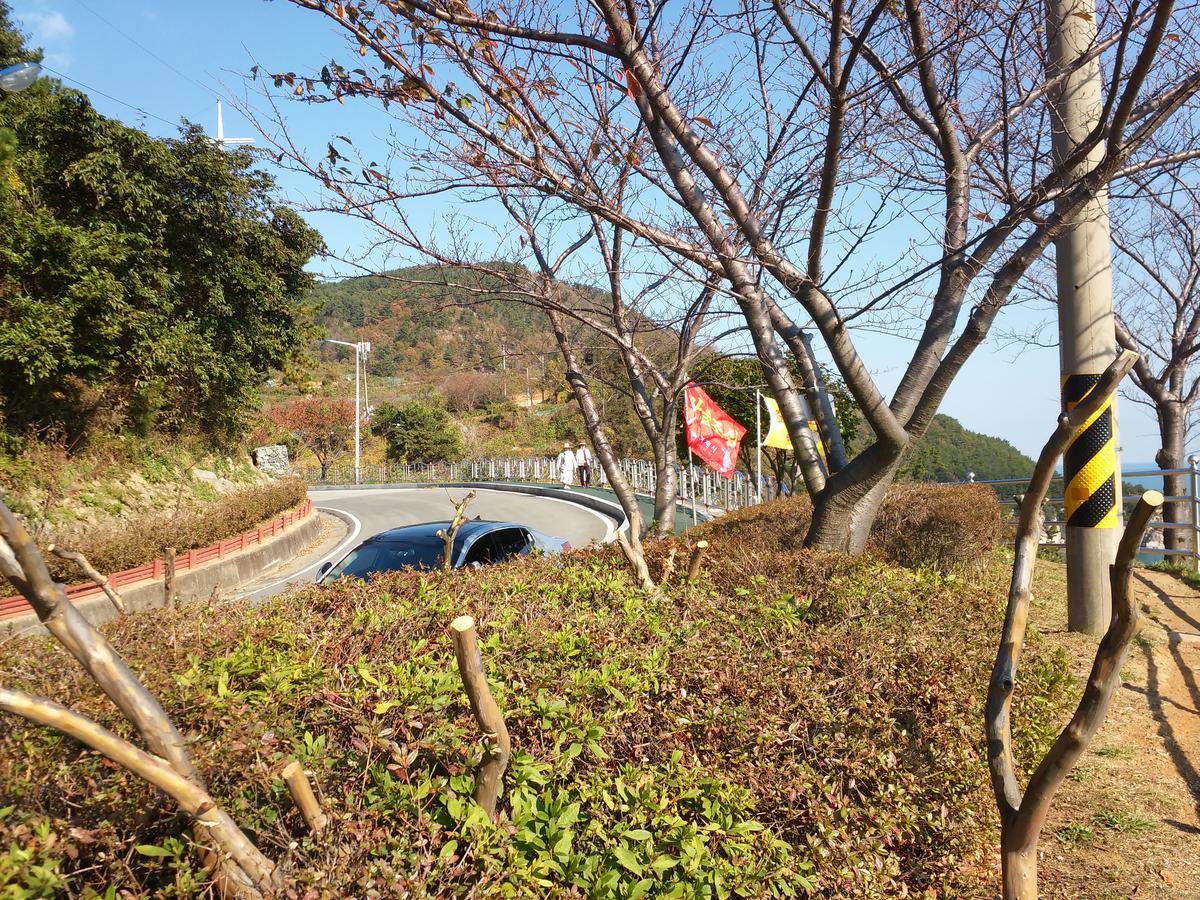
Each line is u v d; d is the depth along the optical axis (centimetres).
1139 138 485
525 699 254
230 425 2203
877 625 393
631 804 232
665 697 299
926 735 321
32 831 181
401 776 208
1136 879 334
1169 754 453
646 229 499
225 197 1866
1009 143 587
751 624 382
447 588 427
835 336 541
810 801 268
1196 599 836
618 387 857
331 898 165
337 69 460
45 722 140
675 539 614
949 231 583
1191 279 1127
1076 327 669
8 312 1390
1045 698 383
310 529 2061
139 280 1638
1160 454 1216
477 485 3219
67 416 1559
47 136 1565
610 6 445
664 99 485
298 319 2394
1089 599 676
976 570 816
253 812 203
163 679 247
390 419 4859
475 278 639
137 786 198
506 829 199
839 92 460
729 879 230
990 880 334
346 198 514
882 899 272
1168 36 436
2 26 1595
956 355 577
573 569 498
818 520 632
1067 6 600
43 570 145
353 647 322
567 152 505
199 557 1420
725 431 1281
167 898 178
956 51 519
